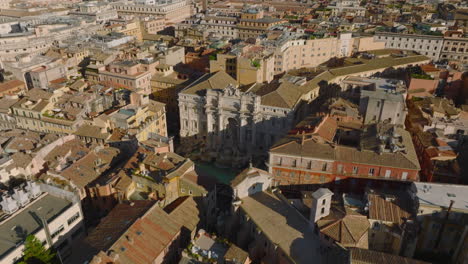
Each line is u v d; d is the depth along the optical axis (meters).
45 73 168.12
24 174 110.56
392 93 136.62
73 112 138.62
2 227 84.62
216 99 147.38
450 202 82.38
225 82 156.75
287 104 138.25
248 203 93.56
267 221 87.19
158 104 152.38
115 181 105.31
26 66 172.62
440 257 86.81
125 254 76.31
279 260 80.44
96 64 183.25
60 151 118.31
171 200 101.12
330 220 82.44
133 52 193.38
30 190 93.50
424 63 195.75
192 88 154.88
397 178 99.56
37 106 142.12
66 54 196.62
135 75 171.62
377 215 84.31
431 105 142.12
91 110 147.12
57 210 90.50
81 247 83.94
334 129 120.62
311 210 83.38
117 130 134.12
